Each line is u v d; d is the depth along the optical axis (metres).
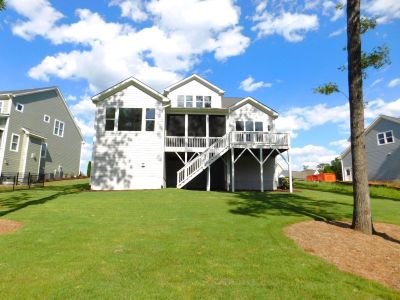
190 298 3.71
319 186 26.14
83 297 3.70
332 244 6.21
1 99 23.52
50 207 10.33
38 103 26.53
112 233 6.85
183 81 22.41
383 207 12.25
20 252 5.43
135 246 5.86
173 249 5.69
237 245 5.98
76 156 32.62
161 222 8.05
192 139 20.09
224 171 22.28
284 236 6.69
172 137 19.64
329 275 4.54
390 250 5.93
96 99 18.20
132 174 17.61
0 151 22.22
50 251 5.50
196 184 22.41
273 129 21.88
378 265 5.13
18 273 4.45
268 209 10.41
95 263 4.89
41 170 26.45
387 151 28.47
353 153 7.74
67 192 15.31
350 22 8.01
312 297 3.80
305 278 4.41
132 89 18.59
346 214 9.75
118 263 4.90
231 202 12.00
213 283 4.18
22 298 3.67
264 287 4.07
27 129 24.94
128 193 14.62
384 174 28.52
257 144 18.36
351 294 3.91
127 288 3.97
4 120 22.91
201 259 5.15
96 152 17.62
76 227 7.40
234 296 3.78
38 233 6.79
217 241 6.25
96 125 17.97
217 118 22.08
